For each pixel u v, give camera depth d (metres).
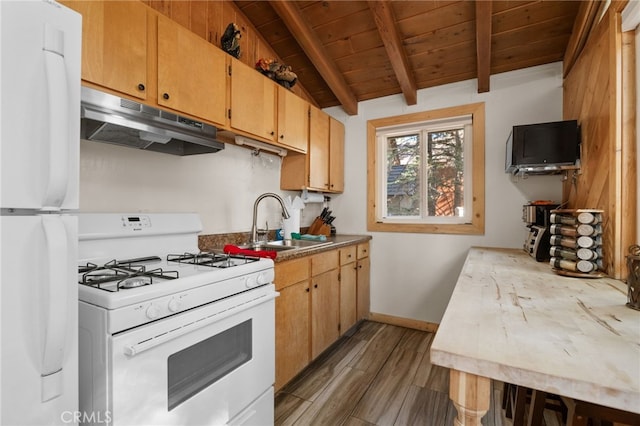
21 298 0.70
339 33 2.40
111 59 1.24
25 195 0.71
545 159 1.96
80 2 1.16
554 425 1.56
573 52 2.06
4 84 0.68
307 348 2.05
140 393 0.92
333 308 2.40
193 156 1.97
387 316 3.06
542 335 0.77
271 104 2.17
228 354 1.25
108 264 1.33
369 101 3.16
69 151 0.80
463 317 0.90
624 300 1.06
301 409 1.72
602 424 1.05
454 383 0.69
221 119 1.74
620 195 1.43
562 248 1.54
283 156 2.69
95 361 0.89
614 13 1.47
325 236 2.86
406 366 2.20
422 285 2.91
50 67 0.74
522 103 2.51
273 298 1.47
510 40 2.27
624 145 1.43
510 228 2.55
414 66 2.63
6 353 0.68
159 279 1.08
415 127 2.98
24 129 0.71
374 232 3.13
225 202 2.20
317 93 3.14
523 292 1.17
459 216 2.82
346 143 3.29
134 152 1.65
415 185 3.03
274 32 2.42
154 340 0.94
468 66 2.57
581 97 1.93
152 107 1.38
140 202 1.67
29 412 0.72
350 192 3.27
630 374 0.58
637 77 1.41
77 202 0.83
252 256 1.66
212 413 1.15
